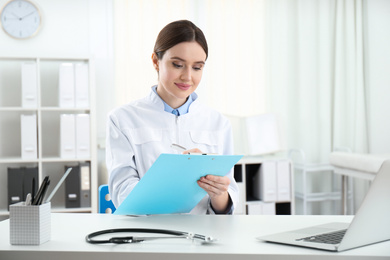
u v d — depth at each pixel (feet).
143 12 13.34
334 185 14.57
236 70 13.96
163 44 4.96
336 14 14.40
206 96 13.85
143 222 4.48
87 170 11.91
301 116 14.33
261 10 14.05
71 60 12.87
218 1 13.82
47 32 13.15
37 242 3.56
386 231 3.59
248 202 12.55
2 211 11.74
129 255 3.28
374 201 3.34
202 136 5.72
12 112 12.85
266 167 12.65
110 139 5.52
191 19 13.66
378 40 14.47
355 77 14.52
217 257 3.24
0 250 3.40
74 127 11.87
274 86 14.20
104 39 13.35
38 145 12.03
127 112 5.61
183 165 4.06
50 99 13.05
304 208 13.34
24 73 11.71
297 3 14.21
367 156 11.20
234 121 14.02
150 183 4.12
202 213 5.39
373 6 14.42
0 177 12.63
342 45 14.51
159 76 5.51
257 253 3.23
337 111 14.40
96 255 3.31
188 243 3.56
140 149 5.49
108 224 4.39
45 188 3.67
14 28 12.89
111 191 5.34
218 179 4.36
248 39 13.99
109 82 13.39
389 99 14.47
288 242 3.50
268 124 13.55
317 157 14.52
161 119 5.62
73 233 4.00
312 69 14.39
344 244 3.31
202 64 5.09
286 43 14.23
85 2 13.28
